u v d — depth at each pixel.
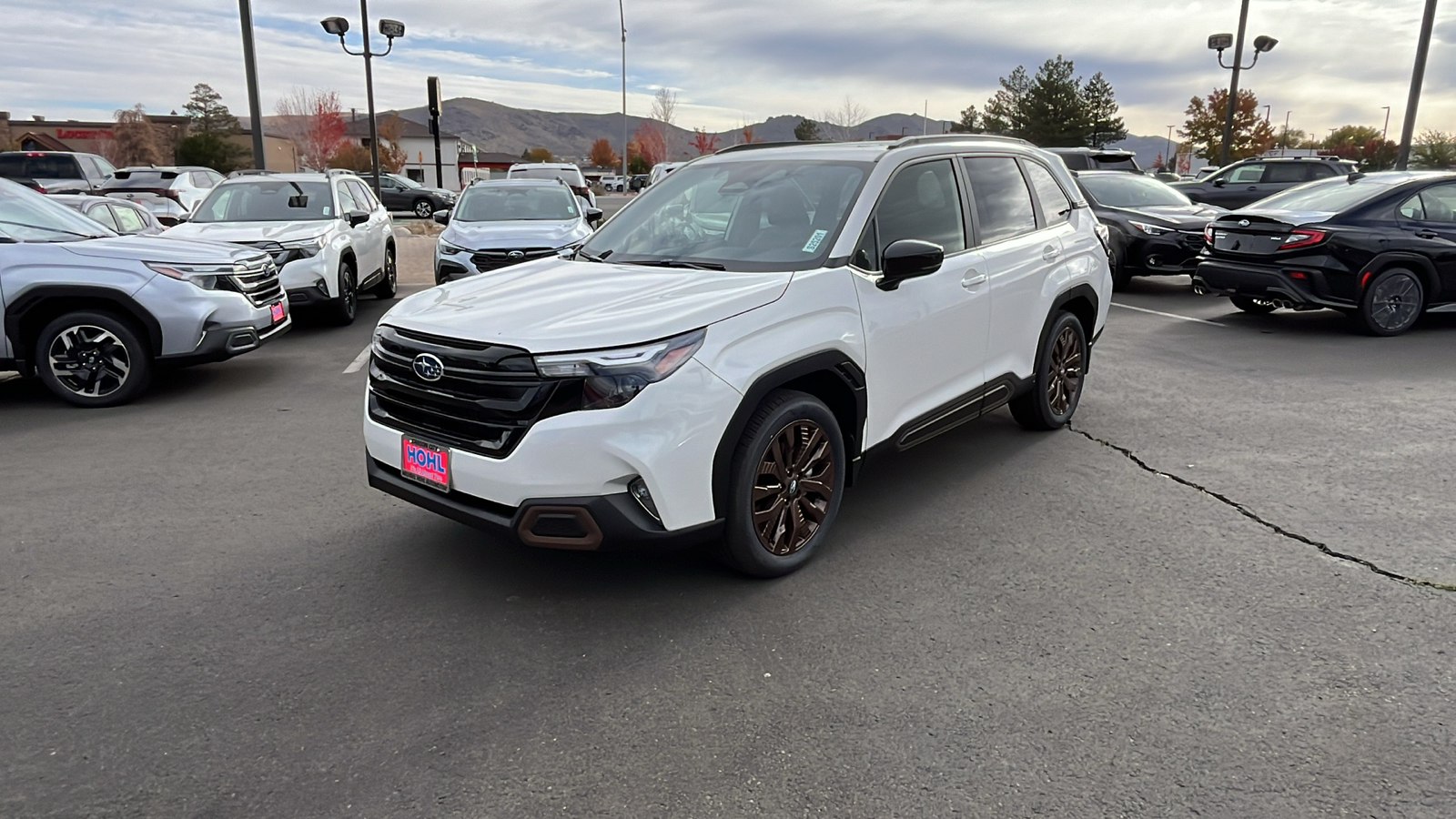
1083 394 6.96
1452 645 3.29
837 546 4.20
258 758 2.70
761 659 3.24
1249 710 2.91
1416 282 9.14
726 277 3.87
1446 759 2.66
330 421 6.35
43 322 6.75
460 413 3.45
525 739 2.79
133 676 3.13
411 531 4.40
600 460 3.23
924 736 2.79
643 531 3.32
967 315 4.71
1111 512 4.58
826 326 3.82
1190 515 4.54
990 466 5.30
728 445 3.48
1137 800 2.50
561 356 3.23
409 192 35.50
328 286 9.89
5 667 3.19
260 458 5.52
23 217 7.07
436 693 3.04
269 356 8.73
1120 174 13.61
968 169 5.03
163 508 4.70
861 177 4.35
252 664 3.21
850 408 4.07
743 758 2.70
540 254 10.82
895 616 3.54
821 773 2.63
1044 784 2.57
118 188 19.75
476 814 2.46
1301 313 10.84
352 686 3.08
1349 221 9.11
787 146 4.95
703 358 3.38
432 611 3.60
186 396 7.11
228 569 3.98
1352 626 3.43
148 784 2.58
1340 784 2.56
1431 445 5.60
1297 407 6.53
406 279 15.11
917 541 4.25
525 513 3.30
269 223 10.29
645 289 3.75
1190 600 3.65
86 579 3.88
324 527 4.45
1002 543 4.21
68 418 6.46
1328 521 4.43
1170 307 11.44
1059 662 3.20
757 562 3.73
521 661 3.23
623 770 2.64
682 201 4.75
